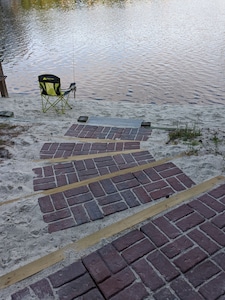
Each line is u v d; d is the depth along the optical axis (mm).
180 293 1596
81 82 8242
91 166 2922
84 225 2133
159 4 23547
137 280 1676
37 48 11781
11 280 1729
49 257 1875
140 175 2691
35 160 3133
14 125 4262
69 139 3682
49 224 2154
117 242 1945
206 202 2279
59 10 21156
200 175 2658
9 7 22281
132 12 20141
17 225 2158
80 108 5660
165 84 7988
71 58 10508
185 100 7016
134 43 12391
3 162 3064
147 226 2064
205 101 6945
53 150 3350
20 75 8867
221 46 11461
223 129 4090
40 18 18078
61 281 1697
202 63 9578
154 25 15977
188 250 1851
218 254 1815
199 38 12875
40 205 2346
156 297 1581
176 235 1971
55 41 12867
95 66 9609
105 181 2621
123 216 2201
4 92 6660
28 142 3566
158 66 9422
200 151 3141
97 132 3955
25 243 2004
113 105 5879
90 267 1772
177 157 3012
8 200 2443
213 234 1964
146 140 3639
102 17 18484
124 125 4352
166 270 1726
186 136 3623
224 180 2562
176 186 2514
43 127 4164
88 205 2326
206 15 18594
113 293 1612
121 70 9156
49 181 2691
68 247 1946
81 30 14977
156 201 2342
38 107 5699
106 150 3314
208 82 8031
